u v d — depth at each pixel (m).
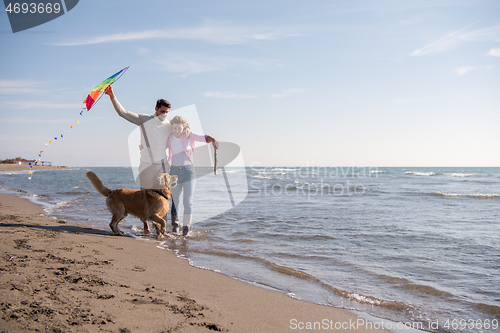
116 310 2.17
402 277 3.50
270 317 2.42
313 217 7.63
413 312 2.64
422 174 40.09
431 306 2.77
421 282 3.36
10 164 40.00
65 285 2.47
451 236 5.60
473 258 4.27
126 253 3.92
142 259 3.74
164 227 5.17
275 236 5.54
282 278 3.40
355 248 4.77
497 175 36.62
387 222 7.01
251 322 2.30
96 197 11.43
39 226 5.05
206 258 4.08
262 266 3.81
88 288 2.49
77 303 2.17
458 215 8.16
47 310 1.98
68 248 3.71
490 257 4.31
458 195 13.84
